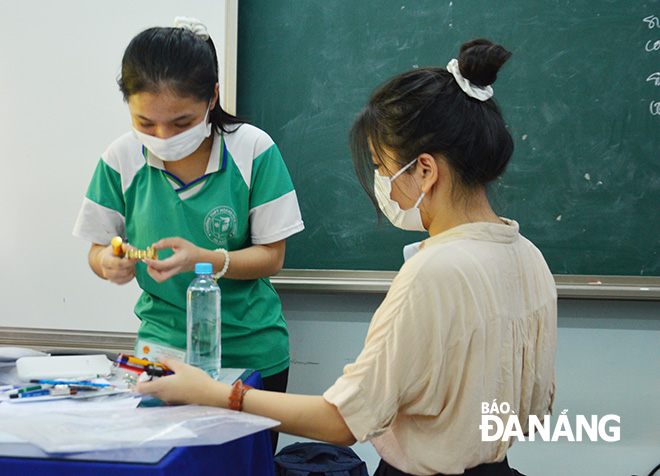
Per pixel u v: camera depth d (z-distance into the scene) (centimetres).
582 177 187
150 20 186
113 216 132
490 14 185
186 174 128
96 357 112
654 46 182
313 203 195
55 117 190
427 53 187
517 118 187
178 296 127
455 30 186
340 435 82
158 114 108
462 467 82
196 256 111
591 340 193
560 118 186
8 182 193
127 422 78
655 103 184
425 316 79
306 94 192
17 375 104
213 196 127
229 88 185
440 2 186
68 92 190
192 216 126
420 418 85
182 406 88
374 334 82
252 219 134
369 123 91
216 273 119
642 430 192
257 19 192
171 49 105
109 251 112
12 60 191
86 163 190
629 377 192
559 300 192
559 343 194
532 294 91
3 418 80
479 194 89
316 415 83
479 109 86
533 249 96
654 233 186
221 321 128
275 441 148
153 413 83
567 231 188
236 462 93
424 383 80
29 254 193
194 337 115
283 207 131
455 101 85
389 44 188
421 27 187
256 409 86
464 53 85
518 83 187
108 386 96
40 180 192
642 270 187
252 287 136
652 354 191
